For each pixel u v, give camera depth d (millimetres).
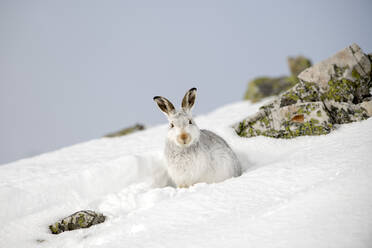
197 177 23984
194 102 25031
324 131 26891
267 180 19125
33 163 32750
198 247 13852
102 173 27219
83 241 17469
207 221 16078
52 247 18078
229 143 29766
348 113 27594
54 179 25359
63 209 22359
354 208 13922
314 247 12383
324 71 29266
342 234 12672
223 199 17922
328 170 18547
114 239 16562
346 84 28469
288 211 14828
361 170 16656
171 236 15258
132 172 28578
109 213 21406
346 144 23250
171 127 23859
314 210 14414
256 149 28328
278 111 29359
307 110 27984
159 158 30906
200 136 24938
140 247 14852
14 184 24703
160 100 24453
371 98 28906
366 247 11828
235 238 13898
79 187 25781
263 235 13688
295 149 26438
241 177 20625
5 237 19766
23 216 22406
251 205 16812
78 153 35344
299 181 18188
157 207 18625
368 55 30906
